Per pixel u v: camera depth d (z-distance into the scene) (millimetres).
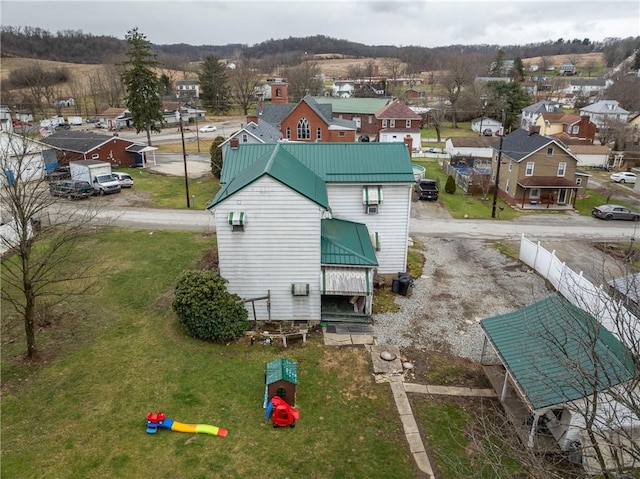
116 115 88312
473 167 54781
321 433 14062
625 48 188375
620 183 50969
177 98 119188
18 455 12766
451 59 132625
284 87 79000
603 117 78500
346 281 19578
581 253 29969
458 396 15945
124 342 18453
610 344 13609
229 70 144500
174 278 24406
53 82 125312
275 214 18625
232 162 23609
